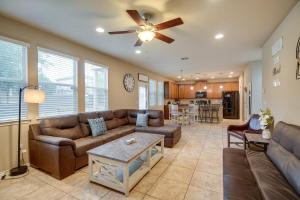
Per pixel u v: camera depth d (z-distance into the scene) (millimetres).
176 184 2197
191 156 3215
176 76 9219
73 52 3627
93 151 2238
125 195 1951
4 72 2531
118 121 4516
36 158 2600
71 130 3107
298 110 2105
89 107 4133
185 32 3043
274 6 2188
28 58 2785
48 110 3146
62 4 2156
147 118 4562
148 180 2297
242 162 2039
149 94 7434
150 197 1926
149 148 2537
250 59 5199
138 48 4059
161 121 4504
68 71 3568
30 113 2818
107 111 4258
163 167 2711
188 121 7531
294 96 2211
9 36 2541
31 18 2537
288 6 2193
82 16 2471
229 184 1505
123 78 5469
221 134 5188
